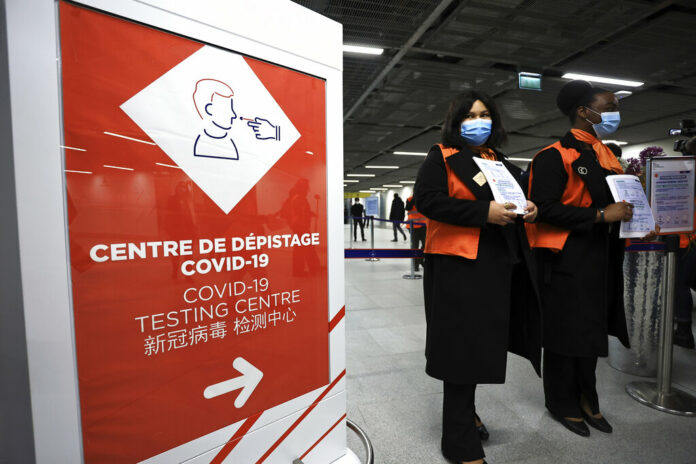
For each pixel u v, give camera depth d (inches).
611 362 88.3
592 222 55.7
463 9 148.3
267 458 29.6
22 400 19.5
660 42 174.1
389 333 112.7
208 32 24.1
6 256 19.0
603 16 152.4
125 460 22.5
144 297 22.4
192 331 24.7
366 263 266.2
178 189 23.4
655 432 62.5
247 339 27.5
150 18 21.7
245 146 26.4
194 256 24.4
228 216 25.9
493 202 46.3
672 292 70.1
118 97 20.9
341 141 32.9
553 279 60.5
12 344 19.3
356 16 151.9
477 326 48.2
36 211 18.6
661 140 399.2
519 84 186.9
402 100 255.0
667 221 67.6
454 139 52.5
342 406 34.7
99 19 20.1
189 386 24.8
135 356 22.4
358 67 200.7
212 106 24.6
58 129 19.0
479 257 48.7
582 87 62.4
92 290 20.6
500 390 77.5
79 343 20.4
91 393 21.0
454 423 51.6
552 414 67.2
